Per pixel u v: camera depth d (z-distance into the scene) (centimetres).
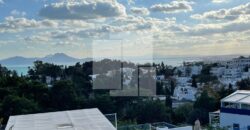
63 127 873
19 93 1455
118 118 1402
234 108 1515
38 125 892
